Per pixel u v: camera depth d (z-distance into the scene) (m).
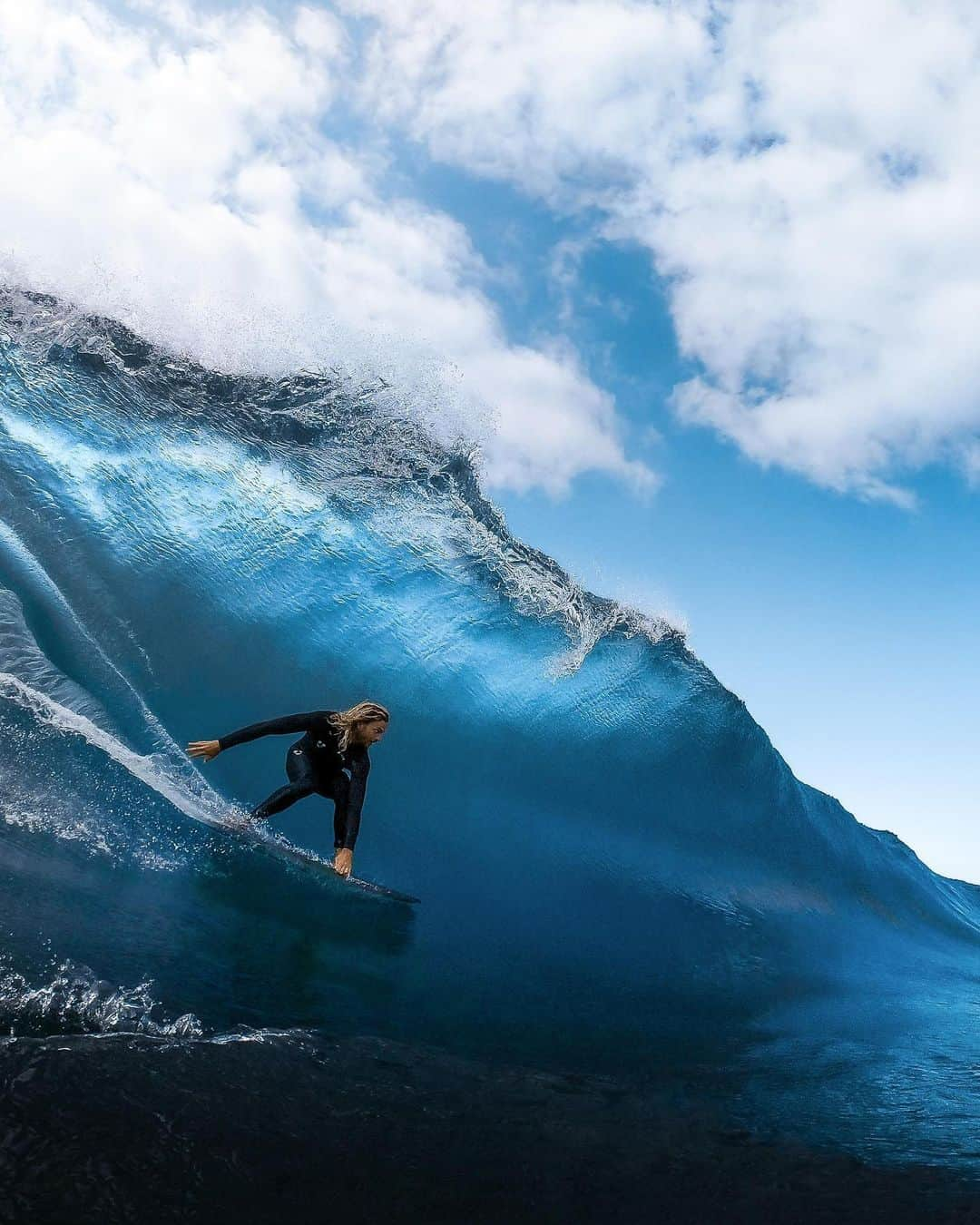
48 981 2.62
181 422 7.89
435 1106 2.57
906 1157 2.74
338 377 8.97
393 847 5.85
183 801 4.82
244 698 6.52
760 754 9.57
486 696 8.20
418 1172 2.17
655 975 4.94
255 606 7.25
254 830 4.79
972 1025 5.26
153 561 6.87
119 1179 1.82
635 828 7.92
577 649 9.02
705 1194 2.33
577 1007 4.02
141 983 2.81
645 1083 3.18
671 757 8.86
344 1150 2.18
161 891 3.77
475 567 8.95
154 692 6.03
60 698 5.34
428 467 9.34
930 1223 2.28
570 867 6.69
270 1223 1.81
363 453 8.95
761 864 8.54
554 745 8.23
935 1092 3.55
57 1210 1.68
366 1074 2.66
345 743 5.00
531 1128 2.56
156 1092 2.20
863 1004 5.42
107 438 7.32
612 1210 2.17
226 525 7.57
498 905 5.47
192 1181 1.88
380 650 7.79
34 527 6.42
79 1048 2.29
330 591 7.84
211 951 3.34
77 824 4.09
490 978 4.11
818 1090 3.41
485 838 6.61
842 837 10.26
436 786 7.02
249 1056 2.53
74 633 5.93
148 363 8.06
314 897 4.40
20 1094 2.02
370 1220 1.91
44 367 7.41
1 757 4.37
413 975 3.83
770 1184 2.44
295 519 8.04
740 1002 4.80
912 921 9.46
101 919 3.26
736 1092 3.25
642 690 9.16
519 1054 3.22
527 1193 2.18
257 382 8.58
